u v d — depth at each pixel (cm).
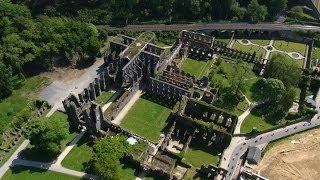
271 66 19025
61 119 14862
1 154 14900
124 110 17088
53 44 18512
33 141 14312
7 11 19475
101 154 14062
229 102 17675
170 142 15750
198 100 16788
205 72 19712
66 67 19175
